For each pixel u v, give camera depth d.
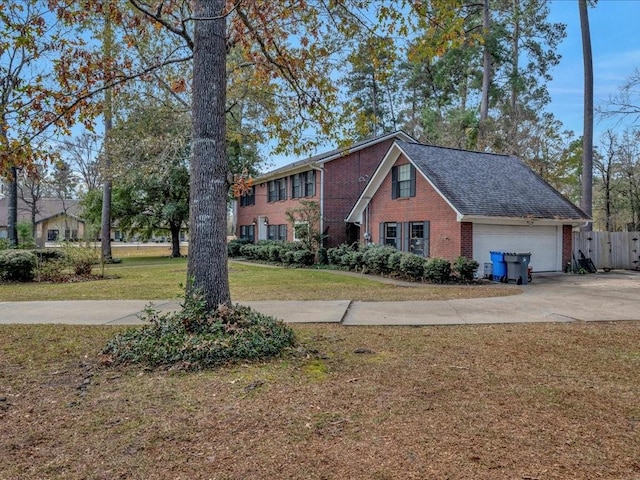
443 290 10.89
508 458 2.72
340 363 4.71
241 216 30.77
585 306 8.39
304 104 7.54
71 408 3.52
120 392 3.85
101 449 2.86
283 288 11.22
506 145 25.03
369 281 12.98
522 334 6.08
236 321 5.20
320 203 20.44
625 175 24.88
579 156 28.22
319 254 19.09
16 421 3.29
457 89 28.78
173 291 10.83
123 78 5.84
